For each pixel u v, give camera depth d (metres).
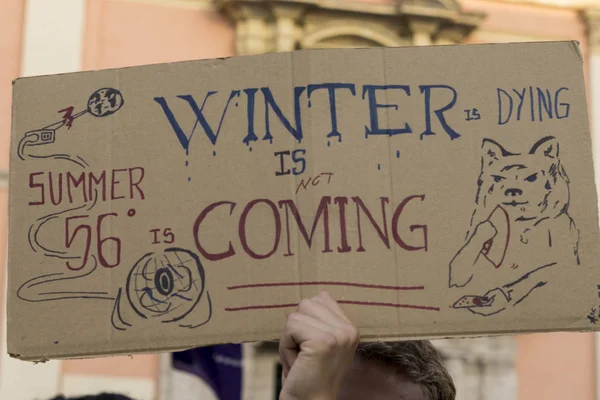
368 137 1.79
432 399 1.88
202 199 1.79
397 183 1.77
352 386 1.84
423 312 1.72
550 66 1.82
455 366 8.55
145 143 1.82
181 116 1.83
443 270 1.74
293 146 1.79
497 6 9.37
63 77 1.87
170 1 8.80
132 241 1.79
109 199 1.81
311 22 8.93
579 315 1.72
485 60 1.82
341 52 1.81
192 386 7.93
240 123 1.81
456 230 1.75
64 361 7.94
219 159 1.80
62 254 1.80
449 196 1.77
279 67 1.82
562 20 9.44
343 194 1.76
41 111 1.86
